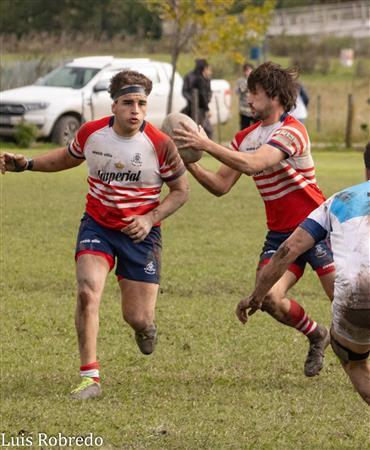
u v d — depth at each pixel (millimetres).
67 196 47969
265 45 142125
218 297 27734
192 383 19594
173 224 40219
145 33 141250
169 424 16812
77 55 119625
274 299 19797
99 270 18859
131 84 18625
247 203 47125
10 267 31156
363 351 15508
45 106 70562
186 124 18781
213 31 91125
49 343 22469
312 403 18422
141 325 19266
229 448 15727
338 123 92312
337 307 15109
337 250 15031
